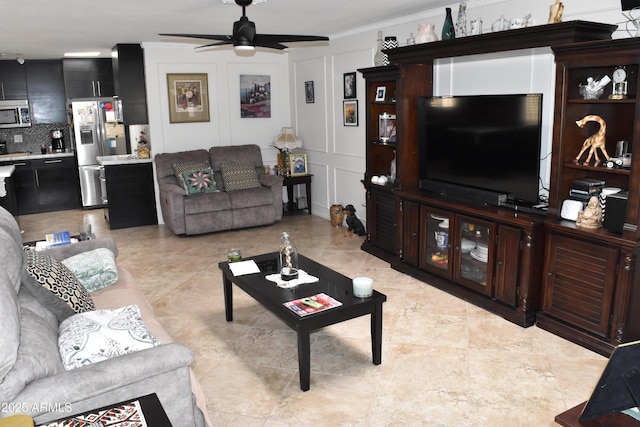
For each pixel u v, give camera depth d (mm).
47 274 2439
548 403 2611
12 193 5855
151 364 1938
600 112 3318
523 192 3670
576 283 3199
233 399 2719
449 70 4566
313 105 6828
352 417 2541
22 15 4387
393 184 4855
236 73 7078
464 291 3953
